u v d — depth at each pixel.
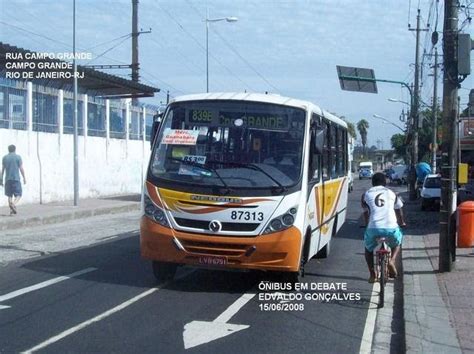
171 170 9.56
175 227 9.30
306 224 9.54
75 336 7.22
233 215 9.10
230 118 9.73
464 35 11.20
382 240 9.37
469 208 13.43
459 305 8.85
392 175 71.38
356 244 16.58
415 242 16.98
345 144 15.57
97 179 30.73
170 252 9.34
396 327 8.16
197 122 9.81
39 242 15.28
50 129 26.20
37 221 19.62
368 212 9.56
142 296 9.31
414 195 37.97
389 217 9.38
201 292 9.70
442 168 11.62
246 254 9.09
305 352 6.91
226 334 7.49
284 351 6.91
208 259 9.20
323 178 11.37
